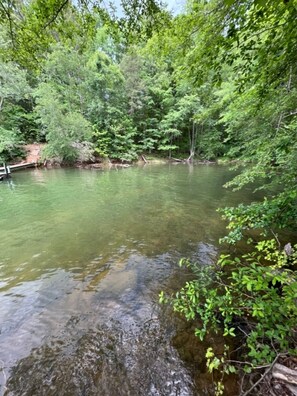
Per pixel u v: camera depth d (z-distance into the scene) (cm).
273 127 425
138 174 1215
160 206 601
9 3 227
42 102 1313
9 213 545
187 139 2088
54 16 232
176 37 272
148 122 1920
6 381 155
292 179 316
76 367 166
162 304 234
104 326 205
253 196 692
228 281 264
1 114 1391
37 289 259
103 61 1515
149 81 1784
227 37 204
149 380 155
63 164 1520
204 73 268
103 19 254
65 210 568
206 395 142
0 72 1187
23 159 1451
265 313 136
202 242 381
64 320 212
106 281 275
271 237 374
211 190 791
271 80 260
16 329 200
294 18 166
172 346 182
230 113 559
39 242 388
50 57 1305
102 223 477
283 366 133
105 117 1650
